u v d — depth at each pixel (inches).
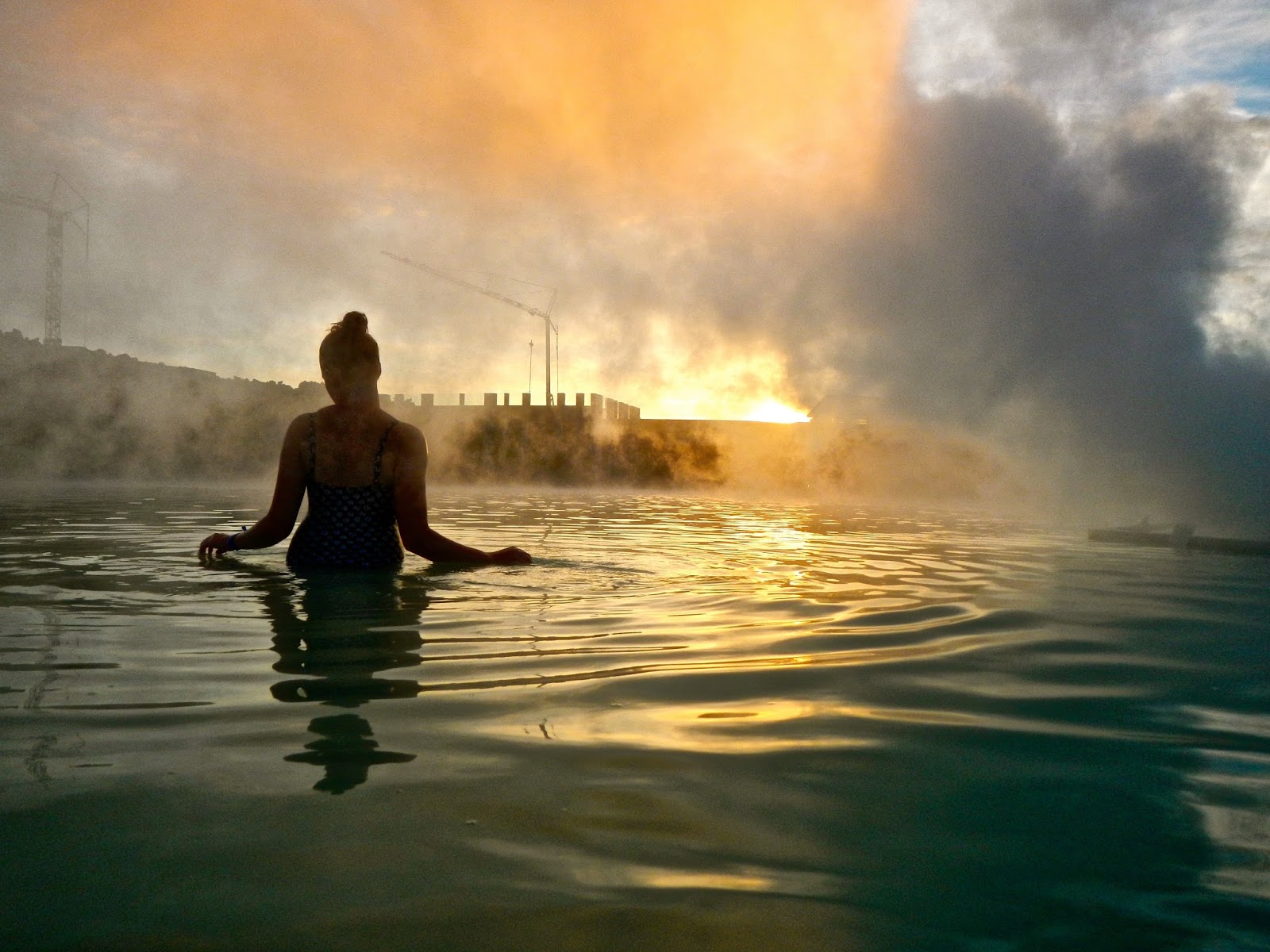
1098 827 44.1
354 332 136.6
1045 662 79.3
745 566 143.4
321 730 56.4
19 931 33.1
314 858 39.0
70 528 187.3
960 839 42.3
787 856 40.3
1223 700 67.7
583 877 37.9
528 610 99.0
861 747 55.1
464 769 50.0
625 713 61.2
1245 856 40.9
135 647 78.5
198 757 51.3
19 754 51.4
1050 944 33.5
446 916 34.6
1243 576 144.3
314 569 131.2
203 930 33.3
